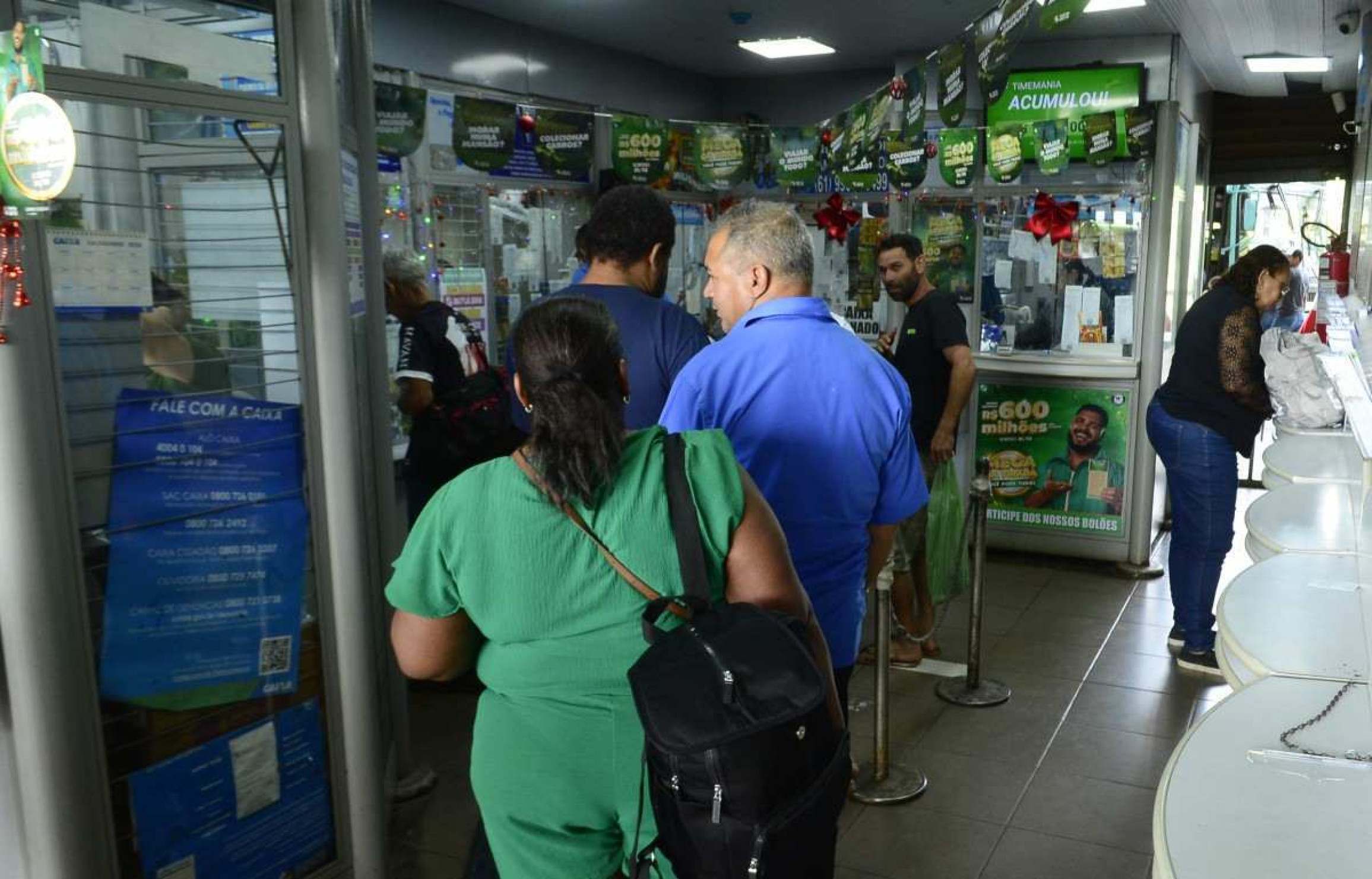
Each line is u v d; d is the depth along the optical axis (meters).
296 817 2.29
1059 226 5.06
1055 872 2.69
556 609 1.40
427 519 1.43
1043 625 4.48
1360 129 4.04
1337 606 1.96
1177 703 3.68
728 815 1.28
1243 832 1.23
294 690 2.26
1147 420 4.07
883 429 1.98
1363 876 1.14
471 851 1.69
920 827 2.90
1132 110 4.83
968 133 5.16
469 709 3.74
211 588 2.09
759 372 1.93
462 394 3.73
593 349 1.44
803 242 2.00
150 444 1.98
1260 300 3.73
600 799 1.43
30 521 1.71
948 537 4.02
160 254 1.97
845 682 2.06
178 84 1.91
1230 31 6.23
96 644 1.93
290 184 2.12
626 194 2.39
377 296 3.01
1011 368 5.28
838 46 7.11
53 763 1.78
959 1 5.84
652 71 7.63
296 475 2.22
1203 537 3.88
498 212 5.14
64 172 1.54
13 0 1.66
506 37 6.18
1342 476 3.00
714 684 1.29
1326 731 1.47
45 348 1.73
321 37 2.11
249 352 2.12
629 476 1.42
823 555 1.96
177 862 2.08
